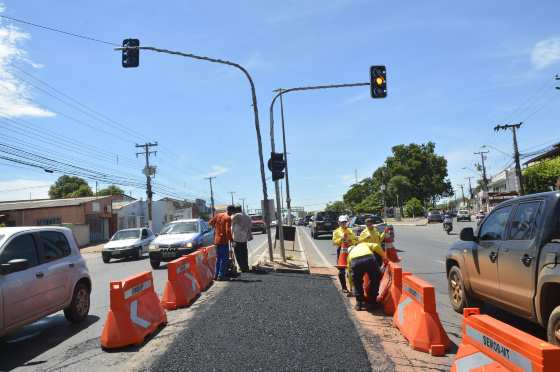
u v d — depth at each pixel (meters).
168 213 72.94
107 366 6.09
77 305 8.73
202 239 17.94
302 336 6.84
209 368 5.63
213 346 6.48
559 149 52.09
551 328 5.31
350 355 5.96
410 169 102.25
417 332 6.23
